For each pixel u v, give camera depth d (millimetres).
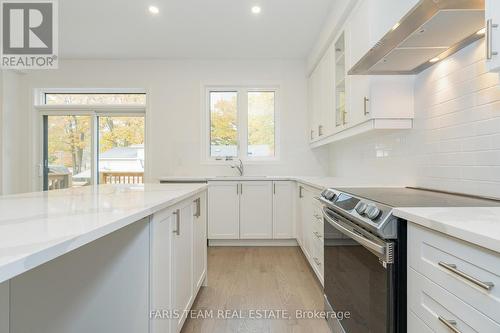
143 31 3279
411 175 1982
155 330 1277
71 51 3828
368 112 1981
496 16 915
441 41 1380
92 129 4176
